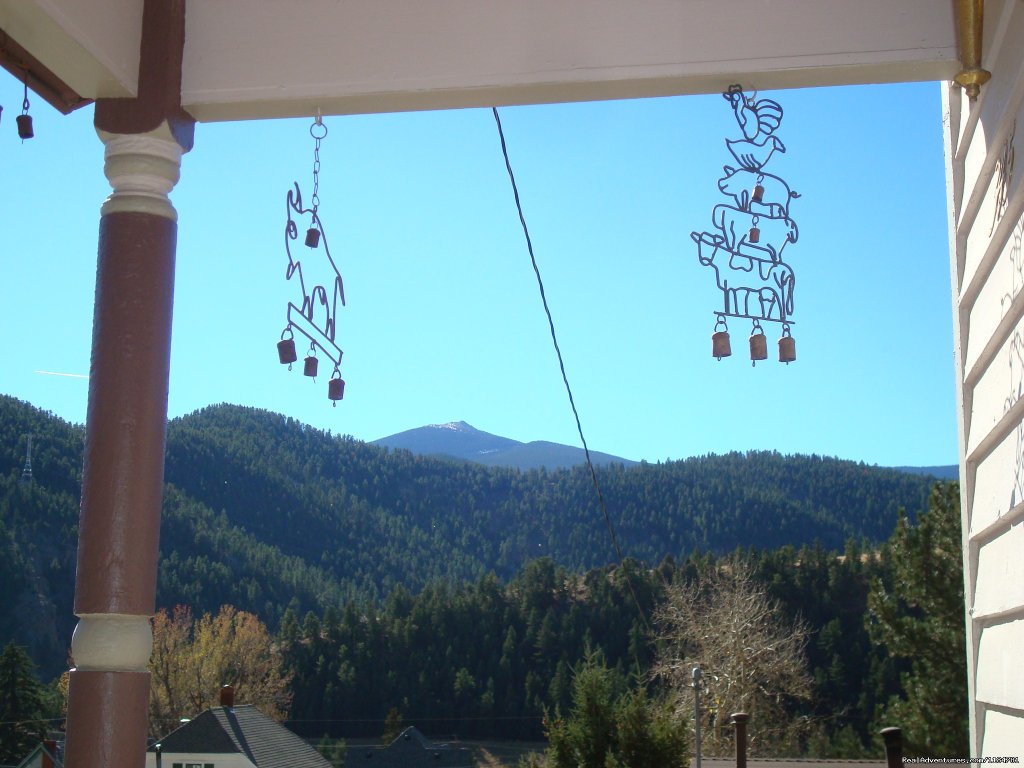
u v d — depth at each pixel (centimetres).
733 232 315
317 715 4819
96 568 278
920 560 1641
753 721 2231
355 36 310
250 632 3956
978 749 301
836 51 288
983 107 281
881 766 1184
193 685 3525
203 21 317
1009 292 253
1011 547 258
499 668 4975
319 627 5538
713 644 2281
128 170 304
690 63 295
